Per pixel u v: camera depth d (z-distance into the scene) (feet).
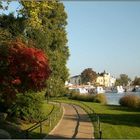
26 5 108.68
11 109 112.78
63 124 115.65
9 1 101.65
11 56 84.02
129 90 631.15
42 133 92.27
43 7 111.45
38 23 117.08
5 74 84.53
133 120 134.82
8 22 115.44
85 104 225.15
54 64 184.24
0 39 97.30
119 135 96.53
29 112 114.01
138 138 91.35
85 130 101.96
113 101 297.33
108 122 125.80
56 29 194.29
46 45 141.59
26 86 86.89
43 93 121.80
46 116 120.47
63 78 220.43
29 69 84.69
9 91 87.30
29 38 129.49
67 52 223.92
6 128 89.35
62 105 211.20
